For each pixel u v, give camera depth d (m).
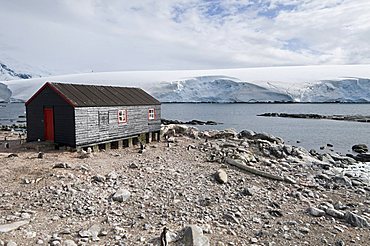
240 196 14.24
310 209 12.73
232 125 66.88
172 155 22.48
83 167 16.72
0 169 15.96
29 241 8.66
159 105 30.83
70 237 9.13
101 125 23.45
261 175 18.17
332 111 113.12
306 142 42.16
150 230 10.03
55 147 22.23
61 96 21.66
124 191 13.14
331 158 26.59
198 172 17.86
